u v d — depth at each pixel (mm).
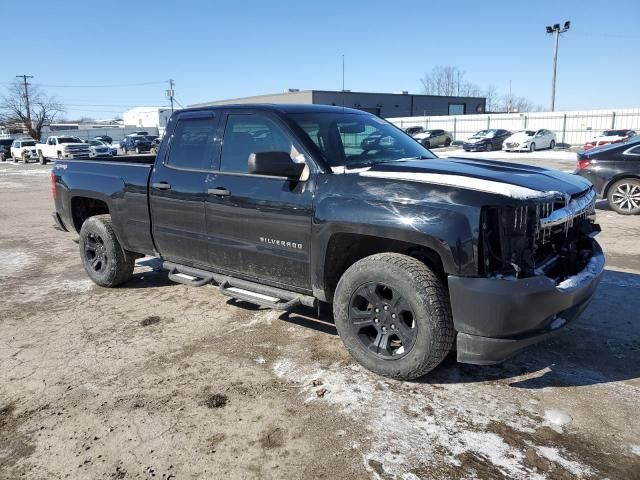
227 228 4238
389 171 3533
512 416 3117
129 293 5621
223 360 3938
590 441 2863
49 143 34125
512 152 32875
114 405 3350
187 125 4652
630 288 5312
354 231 3428
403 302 3361
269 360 3918
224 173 4250
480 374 3627
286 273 3963
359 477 2629
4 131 80375
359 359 3650
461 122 47500
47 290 5836
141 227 5047
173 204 4641
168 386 3572
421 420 3094
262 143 4055
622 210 9703
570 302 3273
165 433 3035
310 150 3768
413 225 3162
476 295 3039
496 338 3094
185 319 4805
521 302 3018
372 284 3482
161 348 4184
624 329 4309
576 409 3178
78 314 5020
